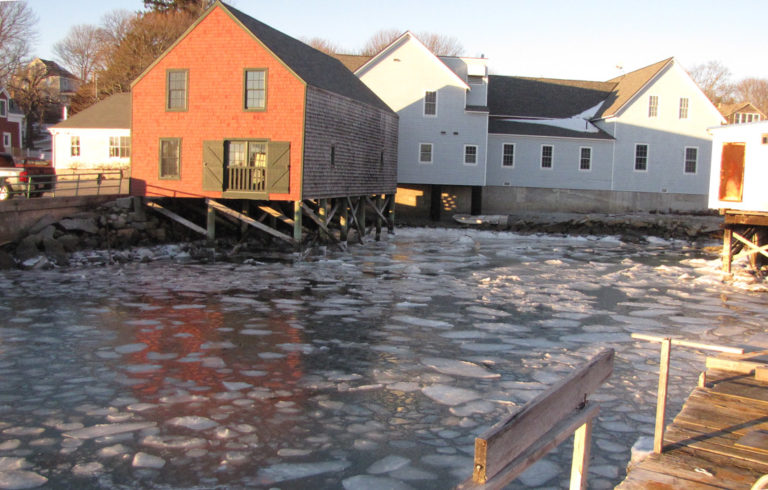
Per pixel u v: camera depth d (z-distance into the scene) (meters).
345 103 25.39
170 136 22.98
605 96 44.03
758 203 19.88
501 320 14.10
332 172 24.50
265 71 21.94
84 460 6.72
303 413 8.20
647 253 29.11
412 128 37.31
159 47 60.50
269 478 6.44
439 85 37.06
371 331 12.70
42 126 74.19
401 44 37.00
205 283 17.55
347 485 6.33
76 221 21.12
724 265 21.19
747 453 5.14
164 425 7.70
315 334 12.30
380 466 6.77
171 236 24.69
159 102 23.02
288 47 24.45
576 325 13.81
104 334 11.81
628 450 7.27
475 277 20.41
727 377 7.18
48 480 6.28
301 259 22.64
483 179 37.47
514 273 21.61
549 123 41.03
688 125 39.66
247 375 9.66
